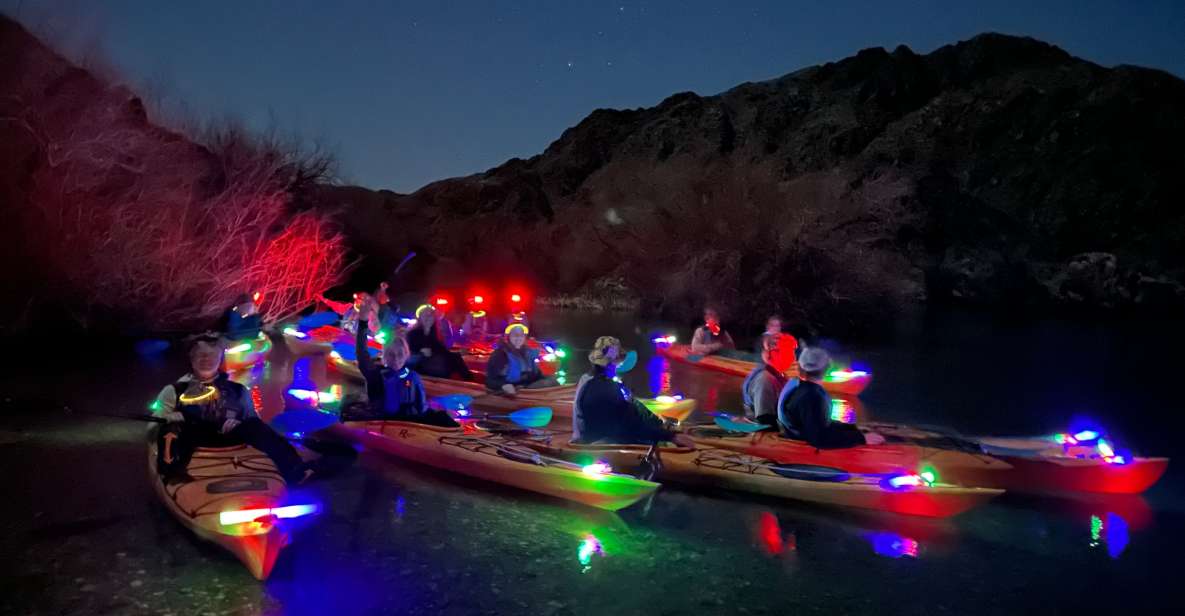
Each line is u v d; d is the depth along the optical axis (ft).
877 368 48.80
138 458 23.53
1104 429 32.37
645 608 15.25
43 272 47.62
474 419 25.70
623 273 96.32
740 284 76.18
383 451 24.13
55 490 20.62
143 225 51.06
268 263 59.47
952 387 42.04
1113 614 15.48
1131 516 20.81
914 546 18.62
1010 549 18.54
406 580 16.12
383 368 24.38
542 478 20.38
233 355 35.94
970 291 93.04
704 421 30.94
